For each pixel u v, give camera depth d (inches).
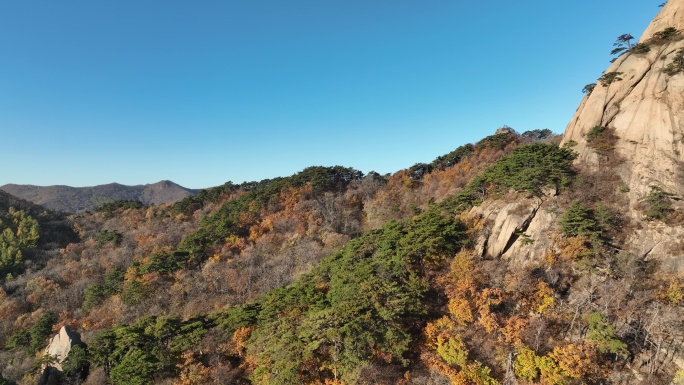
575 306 1526.8
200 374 1600.6
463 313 1508.4
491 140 4311.0
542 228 1831.9
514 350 1382.9
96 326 2716.5
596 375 1270.9
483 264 1808.6
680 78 1881.2
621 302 1462.8
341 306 1530.5
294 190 4500.5
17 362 2256.4
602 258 1633.9
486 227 1985.7
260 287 2933.1
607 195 1862.7
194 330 1923.0
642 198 1760.6
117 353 1839.3
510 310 1569.9
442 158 4726.9
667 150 1811.0
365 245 2186.3
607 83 2170.3
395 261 1872.5
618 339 1332.4
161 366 1673.2
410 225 2070.6
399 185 4473.4
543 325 1454.2
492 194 2235.5
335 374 1385.3
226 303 2812.5
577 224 1694.1
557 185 1987.0
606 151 2016.5
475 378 1323.8
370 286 1659.7
